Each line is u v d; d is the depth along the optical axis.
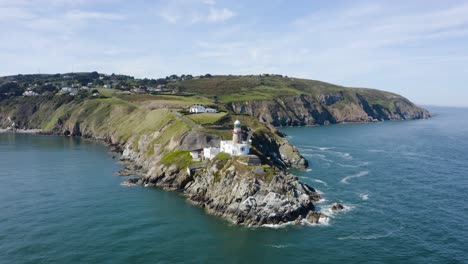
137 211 93.81
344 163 149.00
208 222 86.75
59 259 68.69
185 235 79.31
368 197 102.25
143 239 77.25
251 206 88.25
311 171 134.50
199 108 186.00
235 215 88.56
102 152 180.88
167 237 78.25
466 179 121.94
